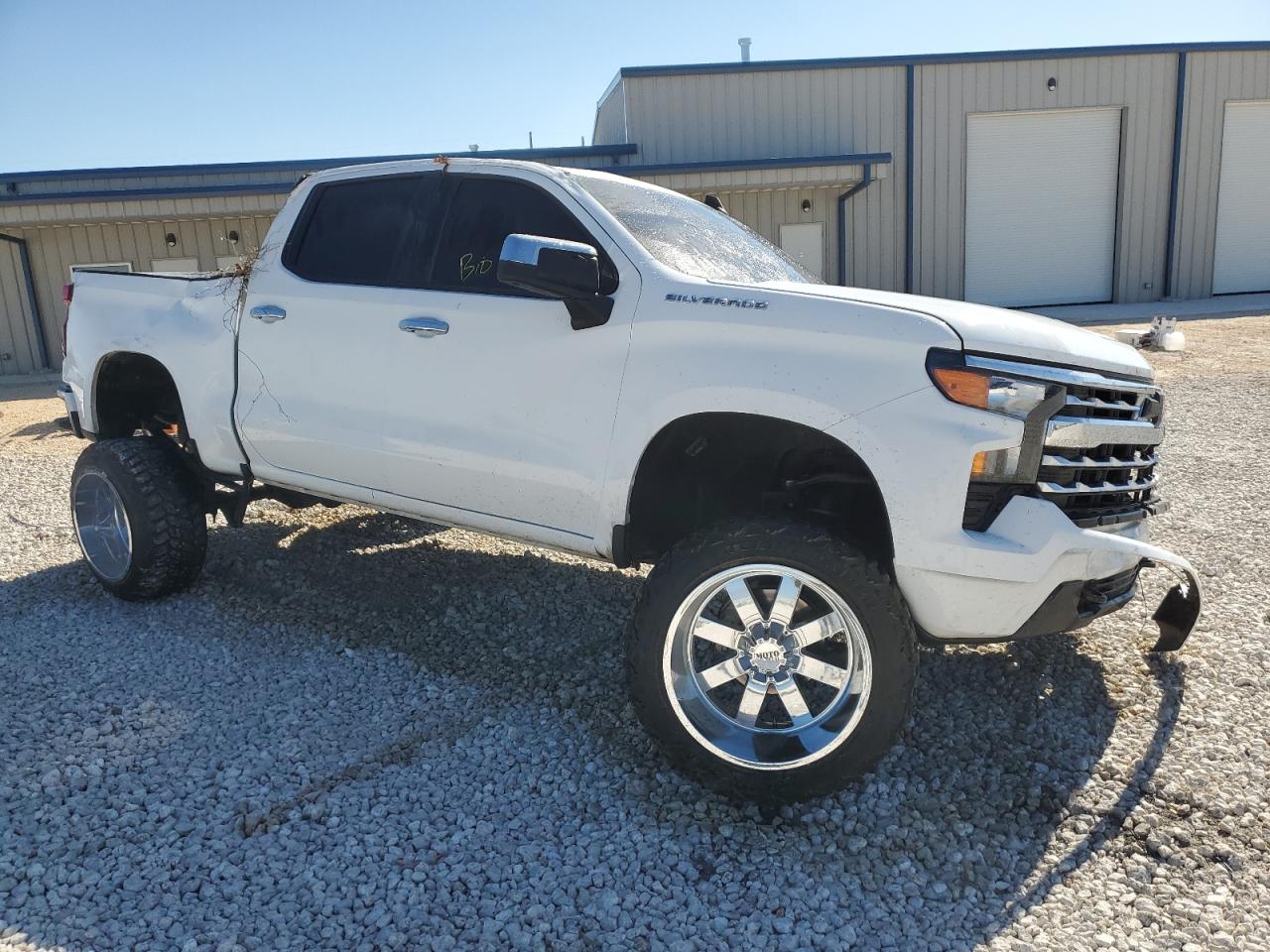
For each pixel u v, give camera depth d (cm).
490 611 450
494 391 342
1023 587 269
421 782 302
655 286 315
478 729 337
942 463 267
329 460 396
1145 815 282
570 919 242
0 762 309
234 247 1942
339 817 283
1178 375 1183
